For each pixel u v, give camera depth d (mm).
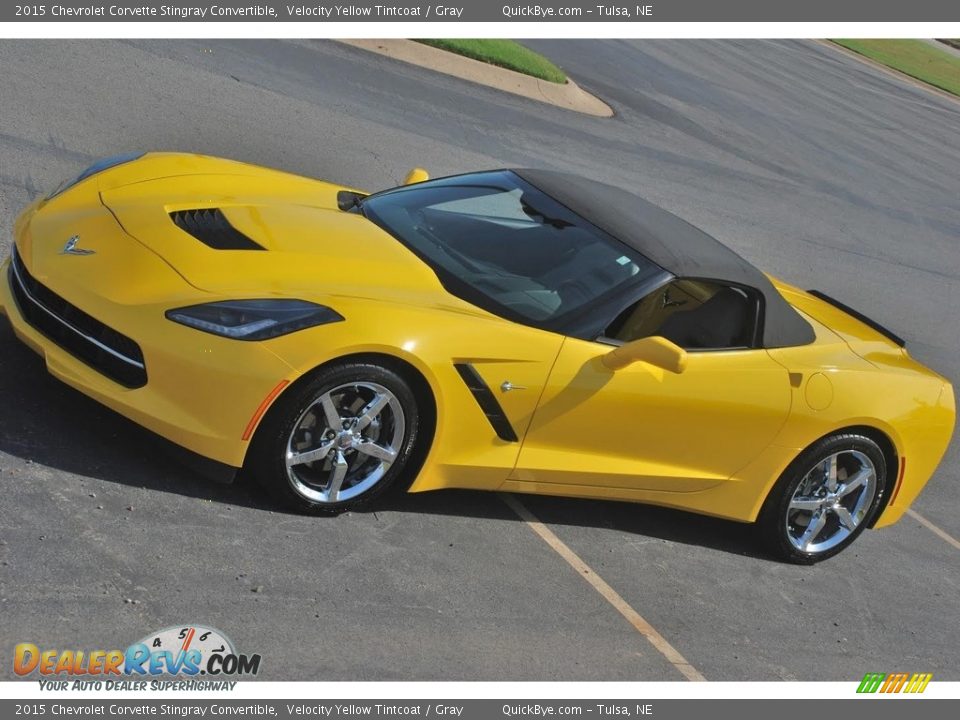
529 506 5074
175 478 4172
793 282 10914
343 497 4262
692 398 4812
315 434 4113
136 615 3422
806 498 5410
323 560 4016
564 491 4844
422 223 5066
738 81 21469
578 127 13719
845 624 5078
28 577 3400
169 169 5230
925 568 5969
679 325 4879
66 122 8156
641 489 5008
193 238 4367
